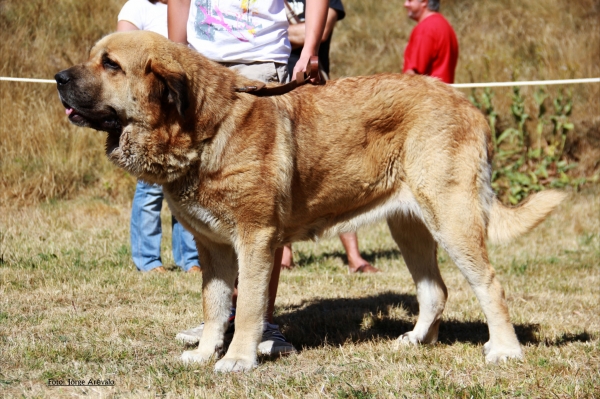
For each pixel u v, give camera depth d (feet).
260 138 15.84
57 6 50.67
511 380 15.25
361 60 57.62
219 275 17.25
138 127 15.48
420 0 32.65
